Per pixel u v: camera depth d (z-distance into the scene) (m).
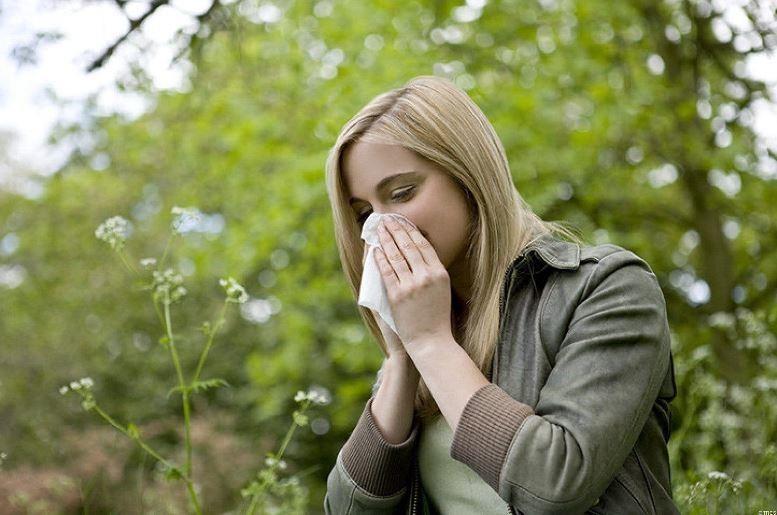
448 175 1.60
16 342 10.53
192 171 9.32
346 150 1.64
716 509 2.10
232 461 7.09
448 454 1.59
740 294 7.07
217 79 6.62
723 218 7.29
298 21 7.27
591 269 1.49
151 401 10.03
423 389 1.66
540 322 1.50
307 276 7.66
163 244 10.88
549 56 6.62
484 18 6.74
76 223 11.10
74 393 10.05
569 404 1.36
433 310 1.50
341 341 7.70
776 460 2.47
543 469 1.31
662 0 6.62
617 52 6.67
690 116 6.30
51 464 6.50
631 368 1.39
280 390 8.66
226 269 7.61
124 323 10.71
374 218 1.61
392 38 6.88
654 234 7.57
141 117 8.20
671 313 6.76
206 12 3.03
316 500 9.49
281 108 7.10
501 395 1.40
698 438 3.42
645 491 1.43
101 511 5.00
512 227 1.61
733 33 4.46
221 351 10.61
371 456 1.64
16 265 11.38
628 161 6.79
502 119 6.18
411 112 1.60
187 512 3.52
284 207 7.04
